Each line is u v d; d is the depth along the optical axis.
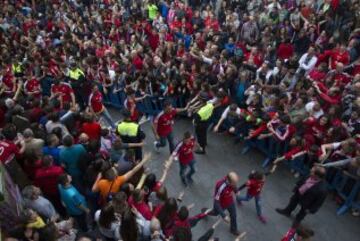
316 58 11.84
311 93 10.15
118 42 16.16
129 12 19.62
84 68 13.56
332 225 8.23
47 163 7.11
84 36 17.91
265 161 9.98
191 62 12.66
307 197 7.47
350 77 11.17
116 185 6.97
